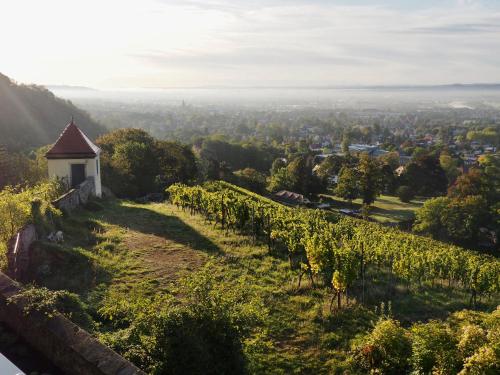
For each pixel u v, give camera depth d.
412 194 77.50
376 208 70.81
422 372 11.03
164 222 24.69
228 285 16.16
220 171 70.19
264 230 23.39
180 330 9.15
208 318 9.77
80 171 28.94
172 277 16.00
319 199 74.38
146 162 43.34
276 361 11.84
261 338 12.80
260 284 16.86
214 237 22.36
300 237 20.81
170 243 20.42
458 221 55.22
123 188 39.31
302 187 72.75
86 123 116.62
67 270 15.05
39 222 17.03
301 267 17.48
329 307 15.62
